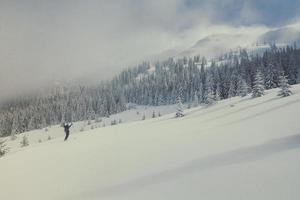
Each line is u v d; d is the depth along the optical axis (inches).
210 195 420.2
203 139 807.7
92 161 759.1
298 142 583.5
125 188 510.0
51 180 641.0
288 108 1115.3
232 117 1284.4
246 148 617.0
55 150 1067.9
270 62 5851.4
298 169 447.5
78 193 529.0
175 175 528.7
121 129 1707.7
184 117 2052.2
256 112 1244.5
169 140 894.4
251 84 5191.9
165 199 434.6
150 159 674.8
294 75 5162.4
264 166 487.8
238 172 483.8
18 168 818.2
